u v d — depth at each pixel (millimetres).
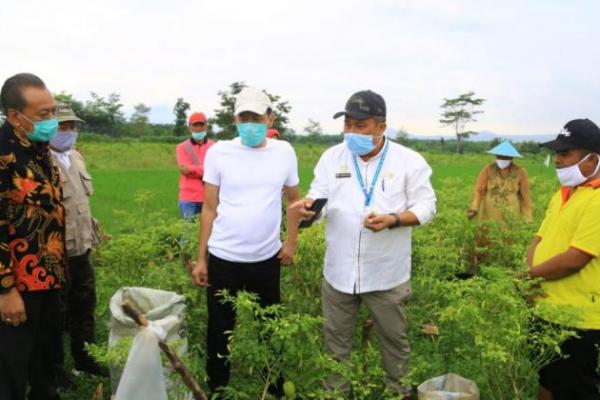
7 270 3826
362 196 4562
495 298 3883
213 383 4609
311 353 3770
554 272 4035
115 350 3992
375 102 4395
